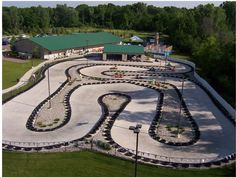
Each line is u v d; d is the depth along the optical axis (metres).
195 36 104.81
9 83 57.38
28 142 33.28
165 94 52.12
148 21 150.00
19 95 49.69
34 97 48.94
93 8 175.88
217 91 55.62
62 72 67.12
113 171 27.38
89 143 33.12
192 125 39.16
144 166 28.42
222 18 112.94
